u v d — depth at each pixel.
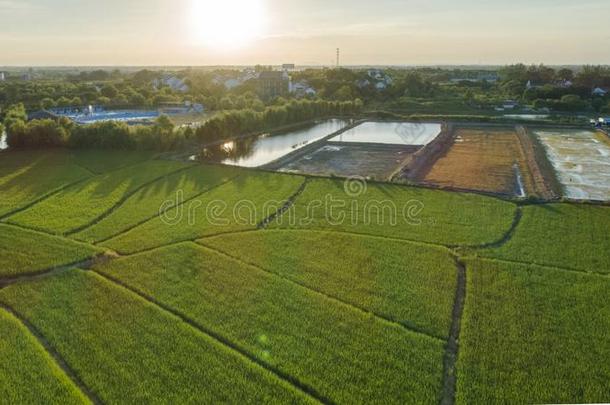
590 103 113.25
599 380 17.80
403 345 20.14
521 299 23.55
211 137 70.19
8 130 60.44
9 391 17.41
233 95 137.38
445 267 27.31
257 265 27.73
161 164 52.72
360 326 21.50
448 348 20.14
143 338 20.50
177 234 32.41
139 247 30.33
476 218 35.12
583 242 30.48
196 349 19.77
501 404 16.73
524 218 34.91
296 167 55.97
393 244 30.53
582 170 53.75
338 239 31.44
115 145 60.31
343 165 57.00
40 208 37.69
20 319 22.14
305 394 17.45
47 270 27.16
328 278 26.06
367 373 18.47
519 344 19.97
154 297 24.02
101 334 20.77
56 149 60.41
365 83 160.50
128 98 123.81
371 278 26.03
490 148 66.19
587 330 20.89
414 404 16.92
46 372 18.41
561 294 23.98
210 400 17.03
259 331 21.16
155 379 18.02
